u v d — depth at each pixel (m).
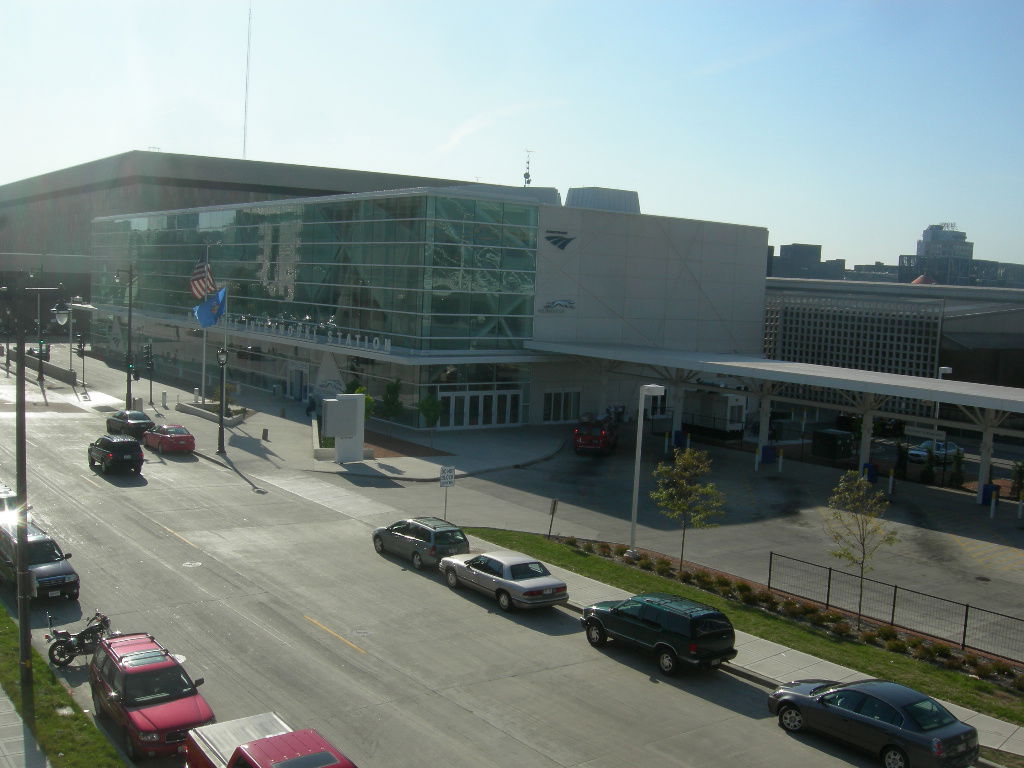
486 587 23.69
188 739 13.38
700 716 17.52
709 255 62.50
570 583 25.42
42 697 16.83
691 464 28.20
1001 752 16.11
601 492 39.03
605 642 21.09
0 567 22.98
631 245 58.75
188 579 24.34
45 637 19.98
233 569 25.47
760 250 65.12
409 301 52.09
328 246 60.38
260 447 45.81
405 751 15.46
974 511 37.88
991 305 59.44
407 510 34.03
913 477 44.72
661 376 52.34
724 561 29.08
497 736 16.22
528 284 54.94
